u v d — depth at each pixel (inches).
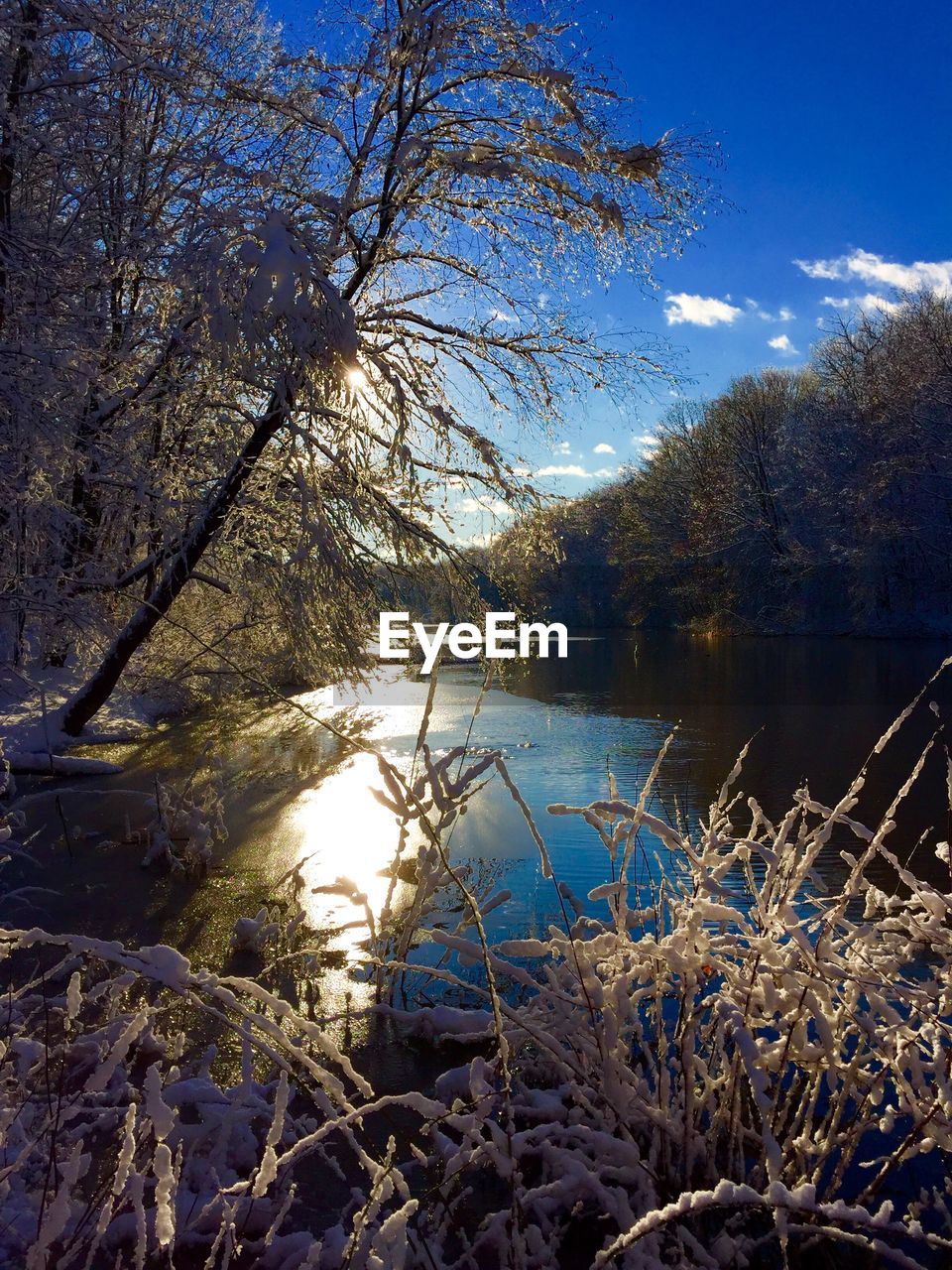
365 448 421.7
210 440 475.8
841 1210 70.9
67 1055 121.7
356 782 389.4
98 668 507.8
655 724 574.2
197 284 375.2
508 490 470.6
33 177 423.8
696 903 105.3
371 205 437.4
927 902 102.4
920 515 1462.8
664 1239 100.3
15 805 258.7
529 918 215.3
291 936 195.9
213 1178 103.4
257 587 481.7
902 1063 97.0
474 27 420.8
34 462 370.3
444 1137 109.8
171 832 283.9
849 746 481.1
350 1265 80.0
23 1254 87.1
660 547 1925.4
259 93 436.8
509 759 450.9
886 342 1647.4
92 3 403.2
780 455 1819.6
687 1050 105.1
